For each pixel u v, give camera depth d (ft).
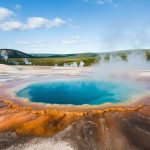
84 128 49.26
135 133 46.52
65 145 42.22
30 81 112.47
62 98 77.71
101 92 85.40
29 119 55.47
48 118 55.83
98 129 48.65
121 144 42.27
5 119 55.83
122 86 95.25
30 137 45.91
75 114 57.88
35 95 82.69
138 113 58.39
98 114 57.72
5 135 47.03
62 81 111.14
